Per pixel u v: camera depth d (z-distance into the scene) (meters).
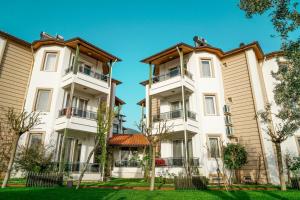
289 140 14.71
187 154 14.62
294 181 11.53
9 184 11.16
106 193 9.12
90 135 17.55
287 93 9.69
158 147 18.02
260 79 16.62
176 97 18.27
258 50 17.25
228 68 18.03
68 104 16.59
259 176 14.41
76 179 14.94
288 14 7.32
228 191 10.15
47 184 11.35
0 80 15.30
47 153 14.74
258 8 7.51
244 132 15.73
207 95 17.12
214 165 15.09
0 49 15.77
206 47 17.92
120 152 21.39
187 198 8.12
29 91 16.39
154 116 19.48
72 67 16.77
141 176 20.03
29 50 17.52
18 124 11.67
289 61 8.71
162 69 19.80
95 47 17.86
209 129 16.19
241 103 16.47
